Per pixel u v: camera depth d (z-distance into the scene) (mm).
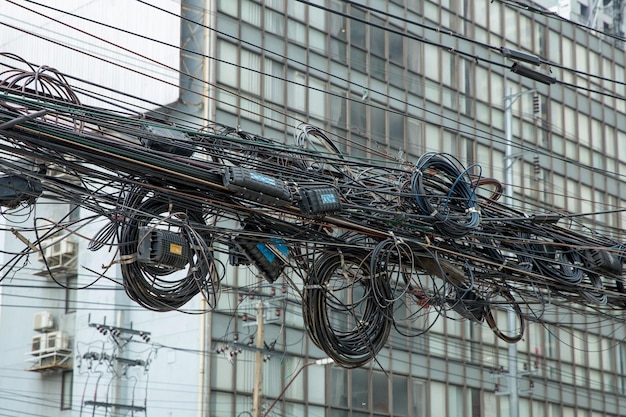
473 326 44594
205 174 13383
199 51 38312
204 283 14000
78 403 40219
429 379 42312
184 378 37000
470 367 43906
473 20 47719
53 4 39844
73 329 41594
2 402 43188
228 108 38156
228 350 35719
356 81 42344
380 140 42531
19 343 43219
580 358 48625
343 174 15688
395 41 44250
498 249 16875
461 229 15805
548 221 17125
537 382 46406
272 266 14805
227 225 33500
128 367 38969
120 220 13680
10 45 40344
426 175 16000
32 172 12500
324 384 39125
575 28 52594
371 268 14984
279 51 40125
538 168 48094
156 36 38500
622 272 18562
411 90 44250
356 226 15039
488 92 47531
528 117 49000
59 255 41156
